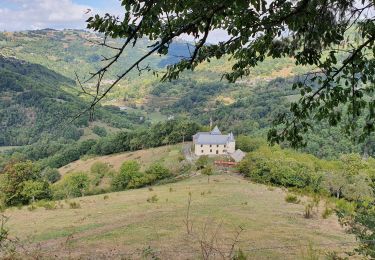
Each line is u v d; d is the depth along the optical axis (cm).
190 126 12094
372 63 540
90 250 1480
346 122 579
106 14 389
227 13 441
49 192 5356
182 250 1370
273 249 1359
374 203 729
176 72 512
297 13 454
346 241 1477
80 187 6450
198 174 6744
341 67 538
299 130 570
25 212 2967
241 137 10300
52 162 12900
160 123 12544
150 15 371
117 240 1631
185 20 429
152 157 10738
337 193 5056
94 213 2722
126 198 3656
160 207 2733
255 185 4344
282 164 5631
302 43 516
